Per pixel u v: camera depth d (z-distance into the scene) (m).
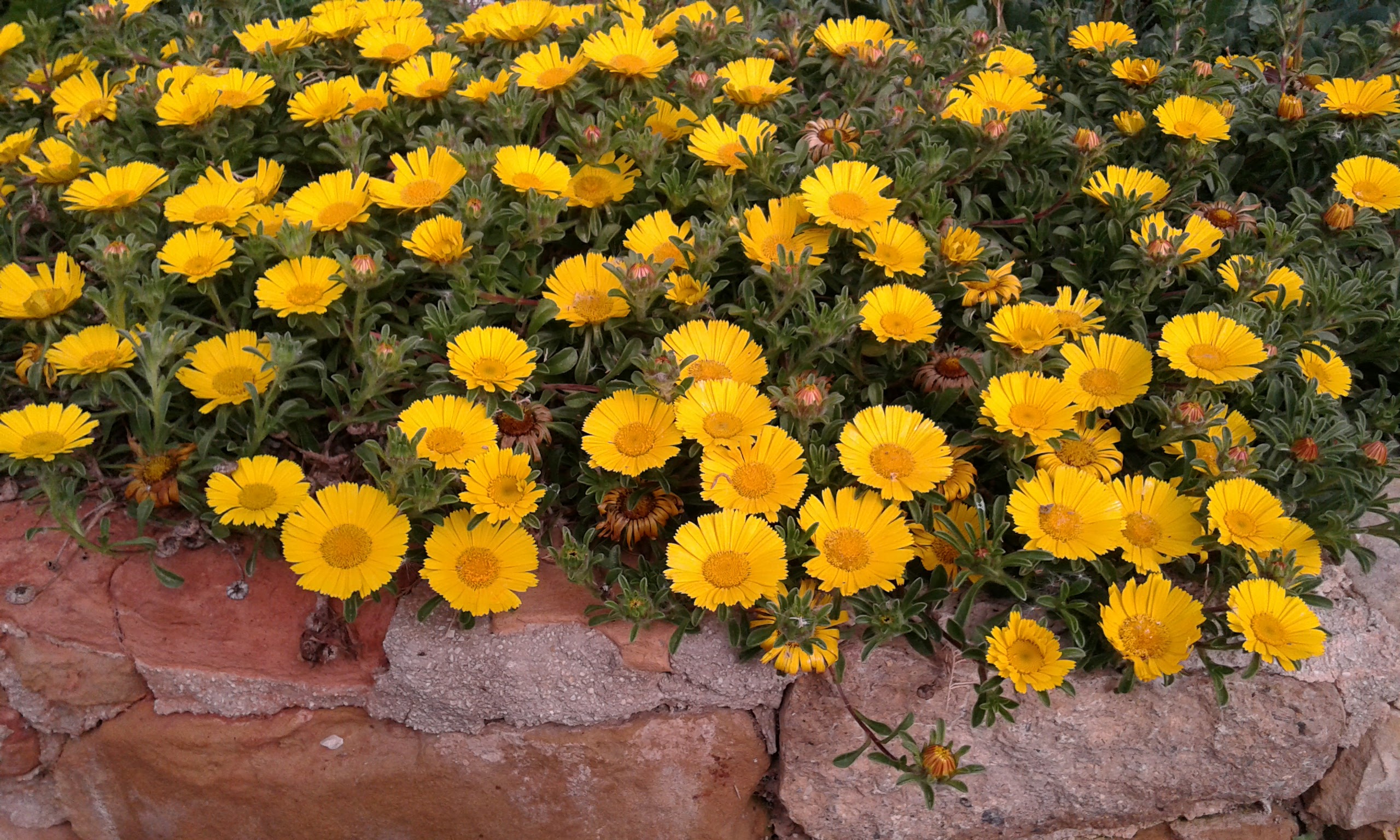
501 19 0.59
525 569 0.41
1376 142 0.59
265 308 0.44
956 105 0.54
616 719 0.43
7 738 0.44
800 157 0.51
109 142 0.54
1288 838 0.49
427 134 0.51
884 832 0.46
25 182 0.53
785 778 0.44
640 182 0.52
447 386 0.43
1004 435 0.42
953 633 0.41
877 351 0.46
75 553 0.44
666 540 0.44
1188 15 0.69
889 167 0.53
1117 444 0.47
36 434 0.40
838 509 0.41
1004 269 0.48
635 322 0.46
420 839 0.45
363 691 0.43
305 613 0.43
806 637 0.39
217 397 0.43
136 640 0.43
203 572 0.43
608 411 0.42
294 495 0.41
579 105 0.56
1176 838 0.49
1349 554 0.47
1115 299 0.49
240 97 0.53
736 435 0.41
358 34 0.61
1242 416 0.46
